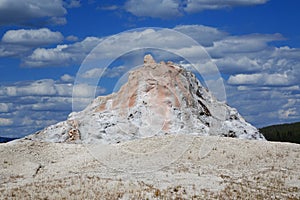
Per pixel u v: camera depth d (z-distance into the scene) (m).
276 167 35.50
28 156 42.00
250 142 42.41
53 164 39.88
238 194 26.14
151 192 25.16
